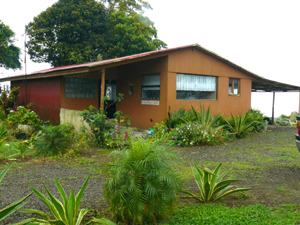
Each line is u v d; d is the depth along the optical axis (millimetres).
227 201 4207
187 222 3422
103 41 23641
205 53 12016
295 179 5363
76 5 23203
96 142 8508
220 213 3623
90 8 23234
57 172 5664
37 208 3859
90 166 6160
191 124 9562
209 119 10680
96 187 4762
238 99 13680
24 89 14773
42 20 22156
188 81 11625
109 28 24703
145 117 11734
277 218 3516
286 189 4742
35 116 11125
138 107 12109
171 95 10844
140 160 3260
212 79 12602
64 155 6848
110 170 3338
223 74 12852
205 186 3998
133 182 3105
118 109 13242
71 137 7676
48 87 12328
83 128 8508
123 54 25172
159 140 3611
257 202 4168
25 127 10445
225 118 12047
